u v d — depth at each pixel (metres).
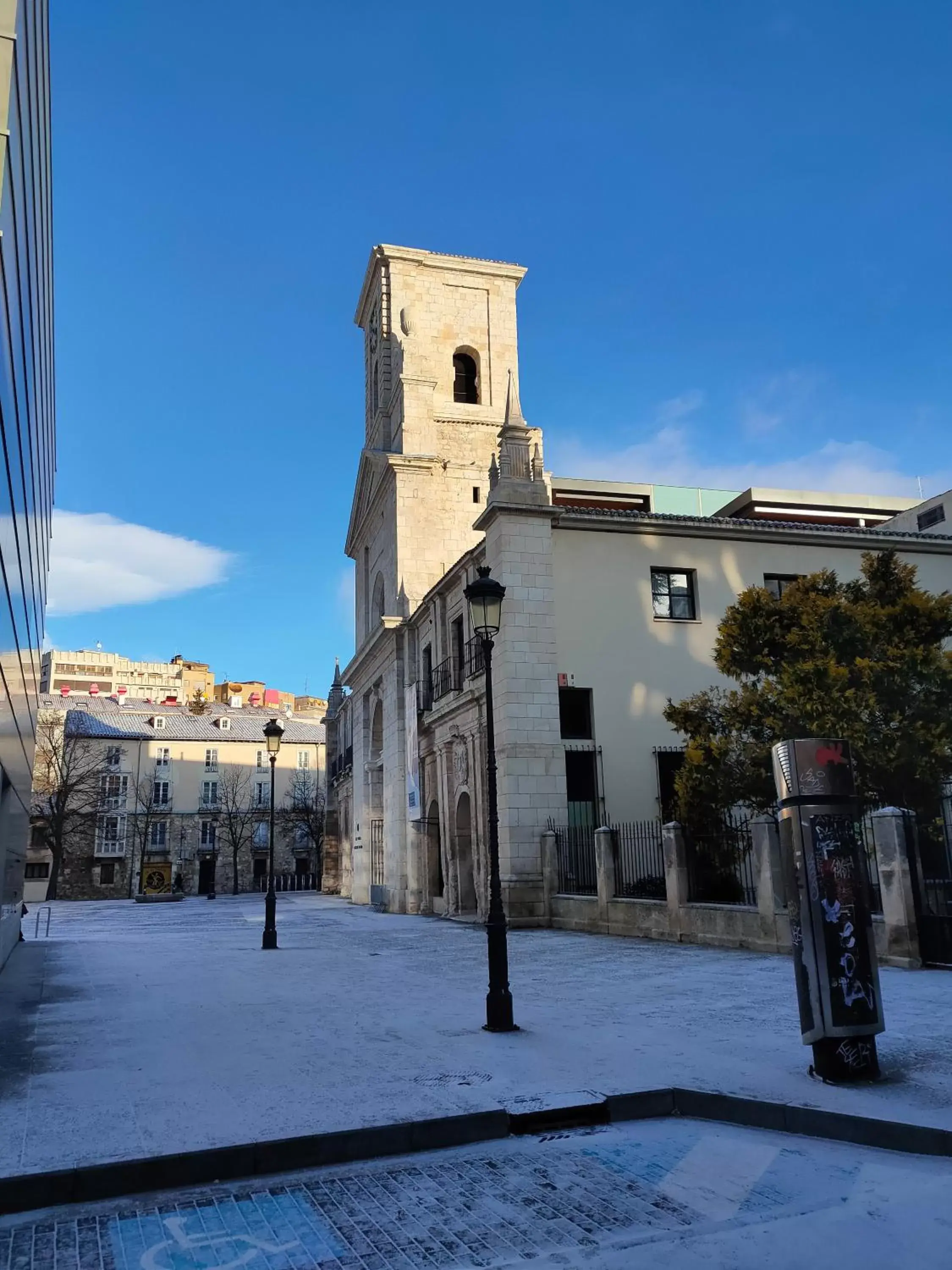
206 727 84.31
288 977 14.38
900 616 17.73
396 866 34.50
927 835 15.84
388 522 38.03
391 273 39.66
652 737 25.03
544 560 24.81
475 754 26.47
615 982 12.52
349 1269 4.32
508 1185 5.33
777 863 15.16
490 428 38.25
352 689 45.72
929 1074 6.92
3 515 9.04
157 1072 7.65
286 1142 5.67
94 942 22.77
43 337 14.78
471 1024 9.69
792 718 17.19
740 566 26.92
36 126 9.59
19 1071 7.74
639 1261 4.32
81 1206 5.11
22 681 13.87
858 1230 4.59
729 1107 6.42
